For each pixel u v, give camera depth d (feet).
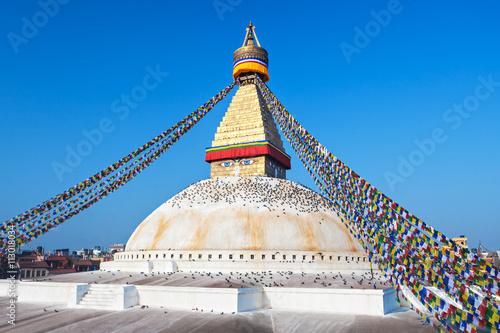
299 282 96.58
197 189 141.49
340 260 117.91
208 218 124.47
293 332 71.82
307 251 116.47
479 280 54.13
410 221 61.11
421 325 74.59
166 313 84.43
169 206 137.59
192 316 81.20
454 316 55.67
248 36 173.88
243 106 158.20
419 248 59.62
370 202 67.46
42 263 252.21
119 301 90.33
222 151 151.74
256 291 90.38
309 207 131.23
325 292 88.28
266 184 137.59
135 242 132.57
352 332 70.08
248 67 163.84
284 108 111.24
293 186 143.95
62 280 108.17
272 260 113.91
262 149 145.18
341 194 75.92
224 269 112.27
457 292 55.72
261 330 73.56
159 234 127.65
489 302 52.75
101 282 102.47
